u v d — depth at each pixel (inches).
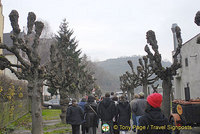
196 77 790.5
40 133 306.7
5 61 305.9
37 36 320.5
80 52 1435.8
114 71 5477.4
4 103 406.9
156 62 435.2
